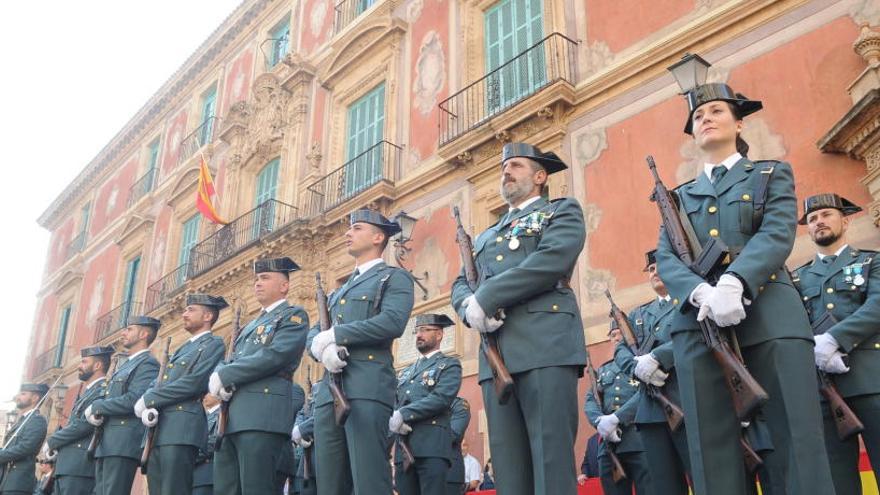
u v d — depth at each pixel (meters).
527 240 4.08
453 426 7.48
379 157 14.54
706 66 6.31
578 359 3.75
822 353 4.46
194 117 23.70
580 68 11.12
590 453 8.11
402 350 12.32
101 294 25.75
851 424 4.28
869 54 7.66
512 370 3.72
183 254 21.59
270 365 5.54
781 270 3.44
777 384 3.19
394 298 5.20
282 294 6.25
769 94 8.67
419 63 14.46
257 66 21.03
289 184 17.11
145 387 7.29
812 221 5.43
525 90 11.86
